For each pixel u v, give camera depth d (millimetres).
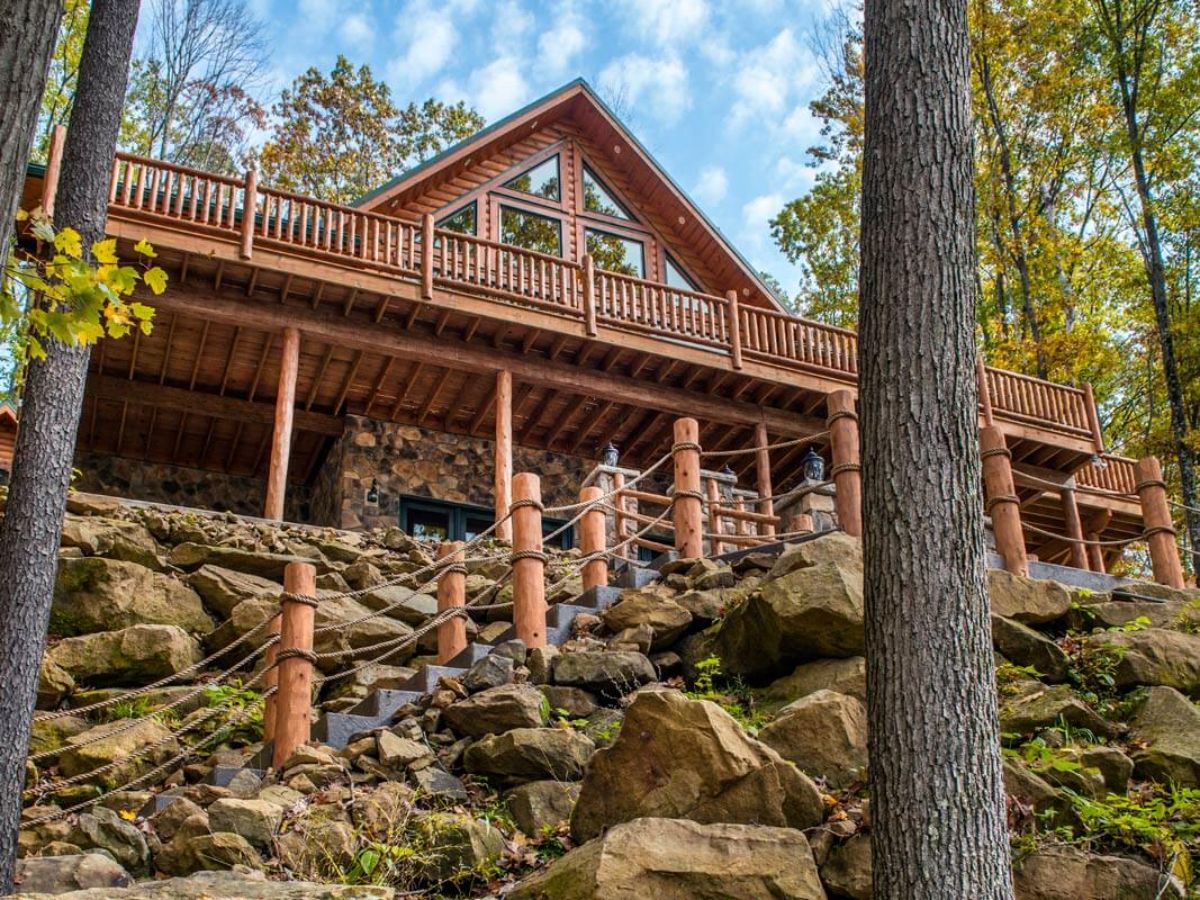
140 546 11039
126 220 13797
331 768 6594
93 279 4531
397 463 17094
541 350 16250
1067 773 5961
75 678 9336
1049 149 24172
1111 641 7688
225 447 17734
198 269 14273
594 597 8664
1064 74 23156
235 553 11375
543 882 5090
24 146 3529
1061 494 18281
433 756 6805
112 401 16172
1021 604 8188
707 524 12617
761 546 9055
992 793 4371
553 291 16016
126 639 9570
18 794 5590
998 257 23562
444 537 17188
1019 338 24156
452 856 5793
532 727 6965
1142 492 10992
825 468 18922
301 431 17391
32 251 12969
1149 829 5477
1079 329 23250
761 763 5570
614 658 7586
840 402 9109
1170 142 22656
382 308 14977
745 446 18344
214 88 25875
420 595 11547
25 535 6152
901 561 4695
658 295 16781
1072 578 10000
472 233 18406
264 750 7570
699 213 19656
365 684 9695
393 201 17703
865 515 4914
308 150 29266
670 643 8102
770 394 17484
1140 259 24359
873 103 5480
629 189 20062
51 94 20281
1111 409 26078
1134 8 22422
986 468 10016
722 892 4883
